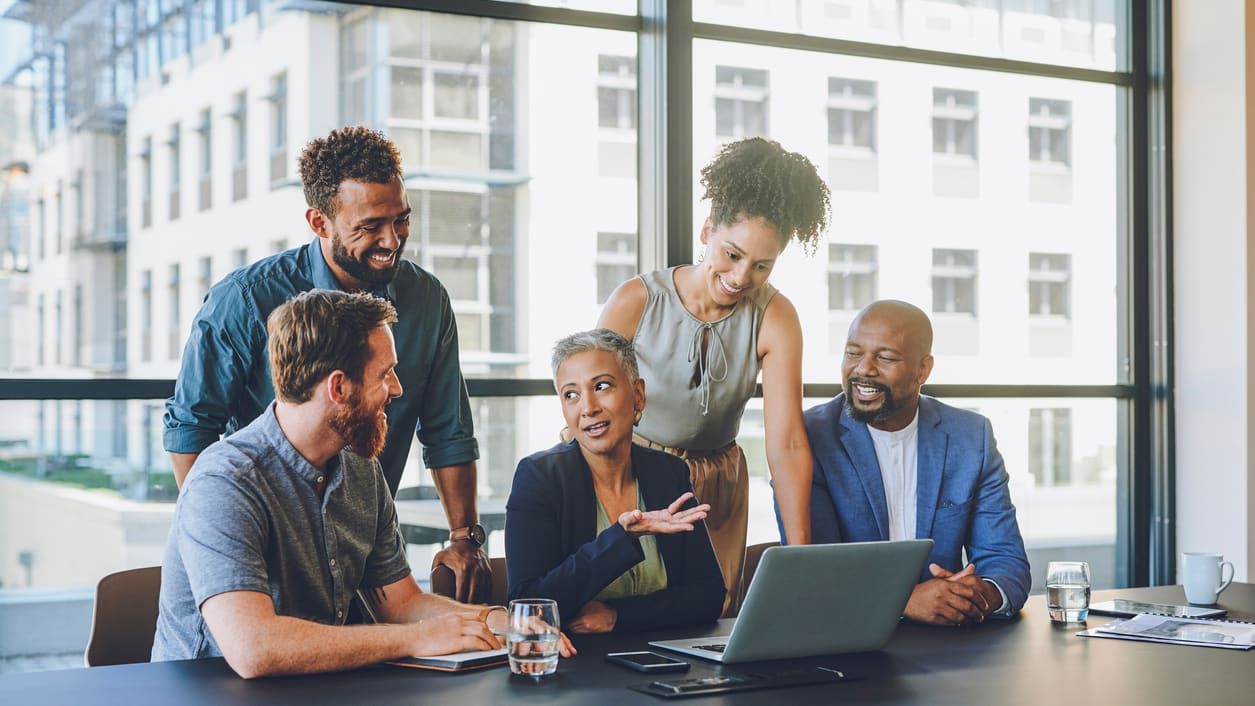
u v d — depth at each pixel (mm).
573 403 2479
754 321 3299
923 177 4230
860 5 4117
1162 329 4609
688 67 3771
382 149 2822
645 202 3781
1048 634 2229
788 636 1933
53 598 3098
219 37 3248
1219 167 4480
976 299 4336
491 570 2861
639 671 1854
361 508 2223
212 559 1913
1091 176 4543
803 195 3162
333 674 1823
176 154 3205
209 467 2016
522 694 1693
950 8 4273
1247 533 4402
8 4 3020
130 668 1857
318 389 2059
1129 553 4613
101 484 3135
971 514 2957
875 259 4148
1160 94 4590
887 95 4164
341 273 2852
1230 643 2096
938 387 4262
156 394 3172
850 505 3016
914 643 2135
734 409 3326
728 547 3373
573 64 3701
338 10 3389
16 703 1630
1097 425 4562
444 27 3525
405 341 2959
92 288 3113
